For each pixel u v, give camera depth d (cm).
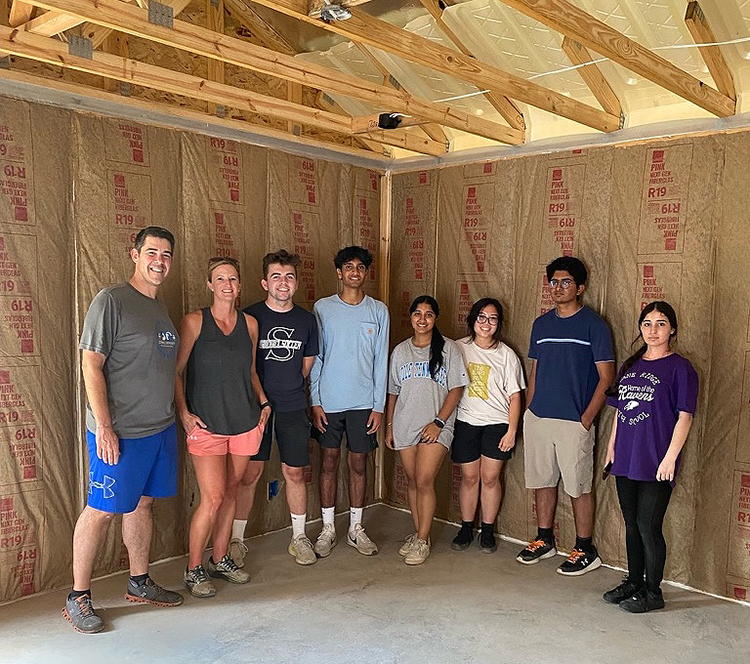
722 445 346
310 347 392
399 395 406
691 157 358
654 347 333
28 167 321
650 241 372
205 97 327
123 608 323
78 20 252
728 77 335
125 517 320
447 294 464
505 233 432
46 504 333
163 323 311
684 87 306
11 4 304
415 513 407
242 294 412
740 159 342
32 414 327
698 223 356
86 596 308
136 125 360
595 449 388
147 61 364
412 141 438
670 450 317
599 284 391
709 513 350
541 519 399
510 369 407
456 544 411
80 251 342
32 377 326
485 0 335
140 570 328
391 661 281
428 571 377
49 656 280
